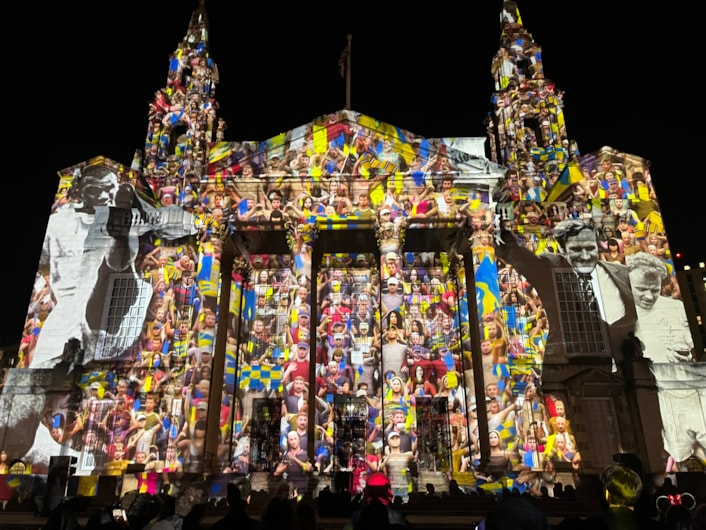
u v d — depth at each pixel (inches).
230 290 1497.3
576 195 1617.9
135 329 1512.1
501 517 168.2
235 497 295.6
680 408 1365.7
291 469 1158.3
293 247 1354.6
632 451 1352.1
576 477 1139.9
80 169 1667.1
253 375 1493.6
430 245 1556.3
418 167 1409.9
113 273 1563.7
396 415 1196.5
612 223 1582.2
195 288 1407.5
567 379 1424.7
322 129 1439.5
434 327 1539.1
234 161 1414.9
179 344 1485.0
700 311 4077.3
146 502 331.9
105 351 1492.4
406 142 1429.6
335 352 1518.2
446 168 1407.5
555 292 1523.1
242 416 1454.2
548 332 1483.8
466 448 1411.2
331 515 587.8
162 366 1464.1
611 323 1488.7
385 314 1283.2
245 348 1520.7
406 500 1094.4
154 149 1870.1
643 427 1346.0
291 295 1315.2
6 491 1272.1
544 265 1550.2
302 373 1238.3
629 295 1513.3
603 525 221.1
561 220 1590.8
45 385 1444.4
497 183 1406.3
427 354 1513.3
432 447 1443.2
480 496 1000.9
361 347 1524.4
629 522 217.6
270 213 1379.2
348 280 1594.5
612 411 1392.7
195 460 1184.2
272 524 246.1
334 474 1101.7
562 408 1402.6
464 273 1528.1
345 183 1401.3
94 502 971.9
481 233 1358.3
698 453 1325.0
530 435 1382.9
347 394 1481.3
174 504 326.6
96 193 1642.5
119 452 1393.9
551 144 1872.5
